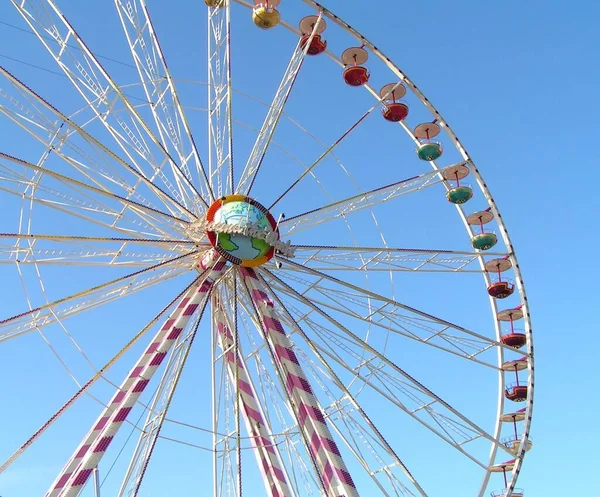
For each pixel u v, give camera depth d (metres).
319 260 21.81
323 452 18.53
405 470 19.81
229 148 20.98
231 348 19.92
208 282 20.22
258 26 22.50
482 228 25.20
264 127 21.36
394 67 24.12
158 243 19.95
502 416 24.39
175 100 21.17
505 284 24.70
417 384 21.16
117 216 20.00
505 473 22.92
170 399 18.19
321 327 21.44
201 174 20.80
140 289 20.36
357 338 20.98
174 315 19.98
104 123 20.80
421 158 25.34
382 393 21.47
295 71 21.77
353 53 24.16
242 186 21.20
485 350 23.62
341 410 21.34
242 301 21.81
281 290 21.41
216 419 21.19
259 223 20.19
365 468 20.83
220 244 20.03
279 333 19.92
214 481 20.59
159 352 18.80
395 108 24.36
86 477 16.72
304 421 19.03
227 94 21.11
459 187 25.06
